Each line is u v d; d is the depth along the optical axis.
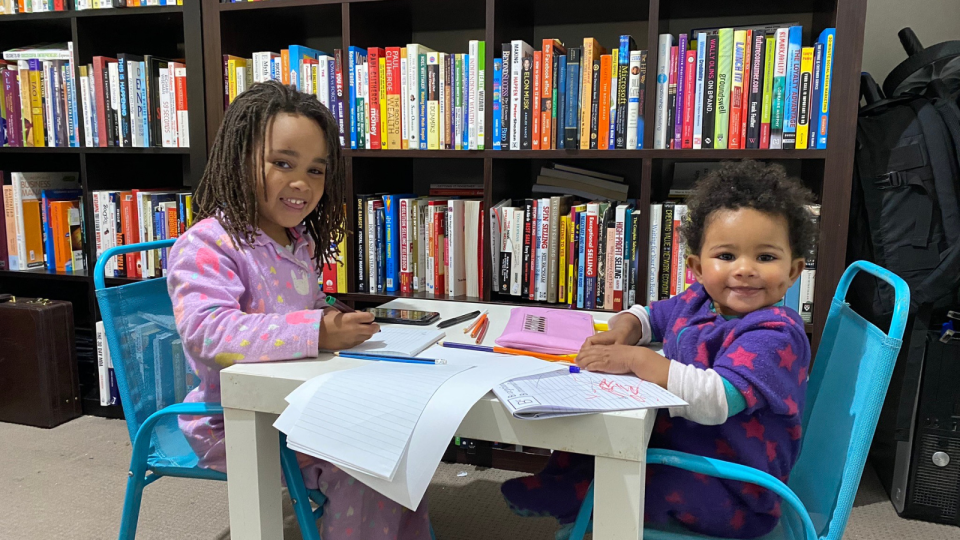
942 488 1.67
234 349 1.00
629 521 0.80
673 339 1.10
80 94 2.21
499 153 1.88
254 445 0.96
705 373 0.89
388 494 0.81
